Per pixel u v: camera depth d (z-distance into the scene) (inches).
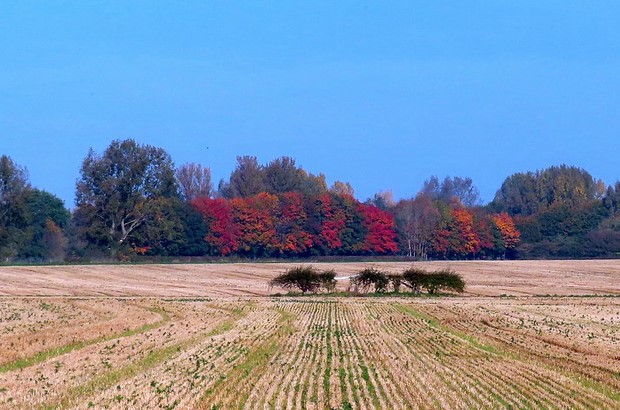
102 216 6033.5
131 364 1365.7
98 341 1740.9
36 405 1010.7
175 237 6407.5
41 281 4352.9
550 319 2375.7
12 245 6082.7
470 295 3535.9
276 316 2442.2
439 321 2301.9
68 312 2541.8
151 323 2171.5
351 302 3075.8
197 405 1019.9
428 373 1298.0
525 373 1300.4
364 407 1016.9
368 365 1392.7
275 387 1154.7
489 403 1047.6
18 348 1588.3
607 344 1761.8
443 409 1008.9
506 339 1839.3
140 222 6141.7
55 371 1279.5
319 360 1455.5
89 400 1035.9
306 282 3560.5
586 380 1248.8
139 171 6033.5
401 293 3560.5
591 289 3929.6
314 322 2250.2
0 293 3577.8
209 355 1505.9
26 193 6077.8
